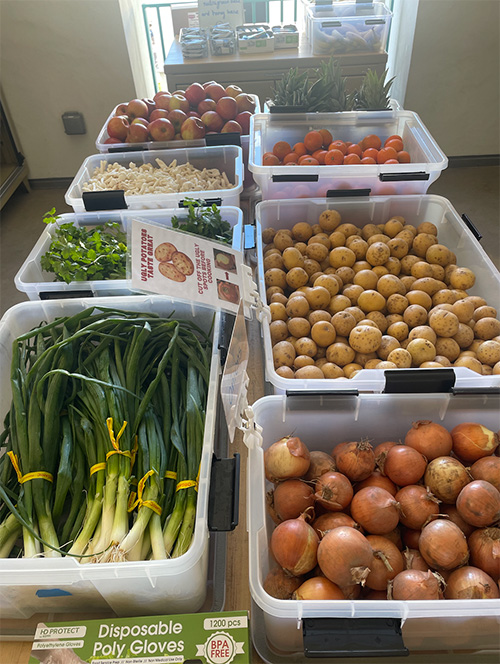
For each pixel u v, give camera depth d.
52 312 1.29
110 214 1.62
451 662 0.81
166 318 1.24
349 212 1.69
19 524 0.92
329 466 0.96
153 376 1.17
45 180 3.56
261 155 1.94
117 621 0.77
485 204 3.15
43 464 0.98
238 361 0.82
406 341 1.29
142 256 0.83
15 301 2.56
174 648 0.74
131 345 1.14
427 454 0.95
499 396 1.05
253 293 0.95
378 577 0.81
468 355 1.25
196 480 0.95
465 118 3.36
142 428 1.03
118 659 0.73
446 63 3.13
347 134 2.08
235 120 2.14
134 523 0.88
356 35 2.81
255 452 0.92
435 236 1.58
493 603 0.72
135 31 3.20
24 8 2.85
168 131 1.99
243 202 2.08
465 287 1.41
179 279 0.85
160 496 0.94
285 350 1.24
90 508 0.93
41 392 1.03
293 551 0.79
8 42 2.97
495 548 0.80
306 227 1.60
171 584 0.79
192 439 1.00
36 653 0.74
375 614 0.72
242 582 0.92
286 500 0.90
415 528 0.89
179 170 1.89
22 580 0.75
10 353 1.23
